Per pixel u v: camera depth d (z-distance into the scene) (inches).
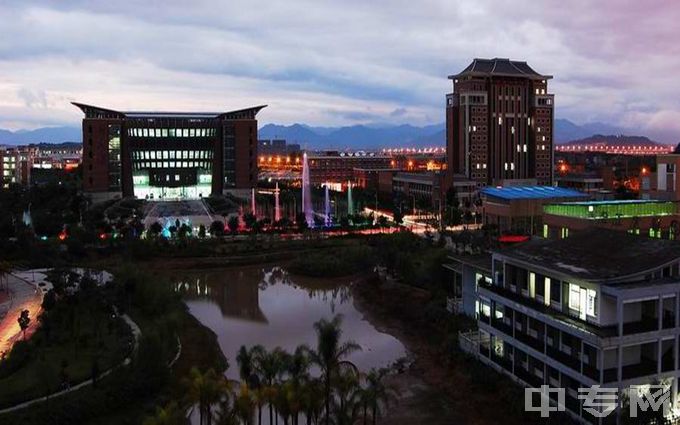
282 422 2347.4
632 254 2368.4
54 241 5757.9
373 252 5236.2
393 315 3843.5
